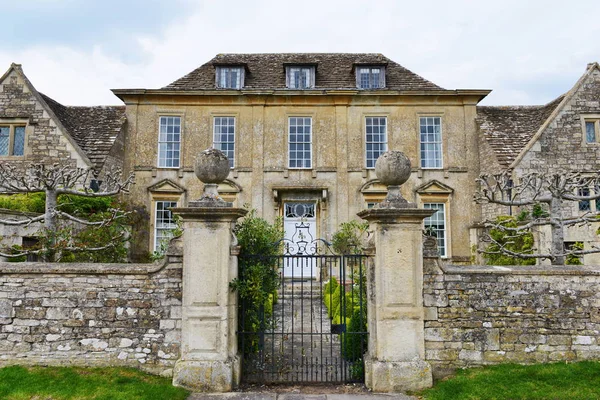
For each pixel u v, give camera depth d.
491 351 6.07
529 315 6.12
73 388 5.42
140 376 5.89
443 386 5.63
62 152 14.67
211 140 16.92
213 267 5.98
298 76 17.64
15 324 6.14
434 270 6.15
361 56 19.36
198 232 6.05
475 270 6.14
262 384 6.06
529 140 15.80
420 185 16.66
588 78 15.23
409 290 5.98
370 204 16.66
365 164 16.92
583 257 12.09
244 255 6.26
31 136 14.77
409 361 5.86
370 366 5.95
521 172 14.50
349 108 17.11
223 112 17.05
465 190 16.70
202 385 5.75
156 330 6.09
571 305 6.15
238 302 6.39
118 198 15.57
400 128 17.02
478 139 16.89
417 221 6.07
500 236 13.05
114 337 6.11
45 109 14.91
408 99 17.08
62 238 9.02
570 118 14.96
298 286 14.51
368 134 17.16
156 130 16.89
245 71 17.80
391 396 5.60
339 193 16.66
